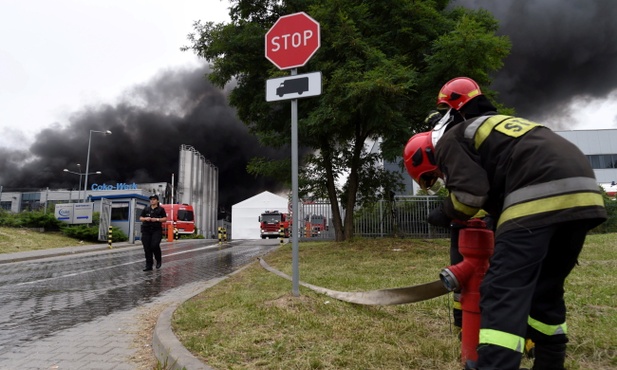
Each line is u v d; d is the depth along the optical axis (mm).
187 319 4133
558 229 1923
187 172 62344
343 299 4461
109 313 5633
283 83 5500
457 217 2090
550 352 2250
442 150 2141
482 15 13422
